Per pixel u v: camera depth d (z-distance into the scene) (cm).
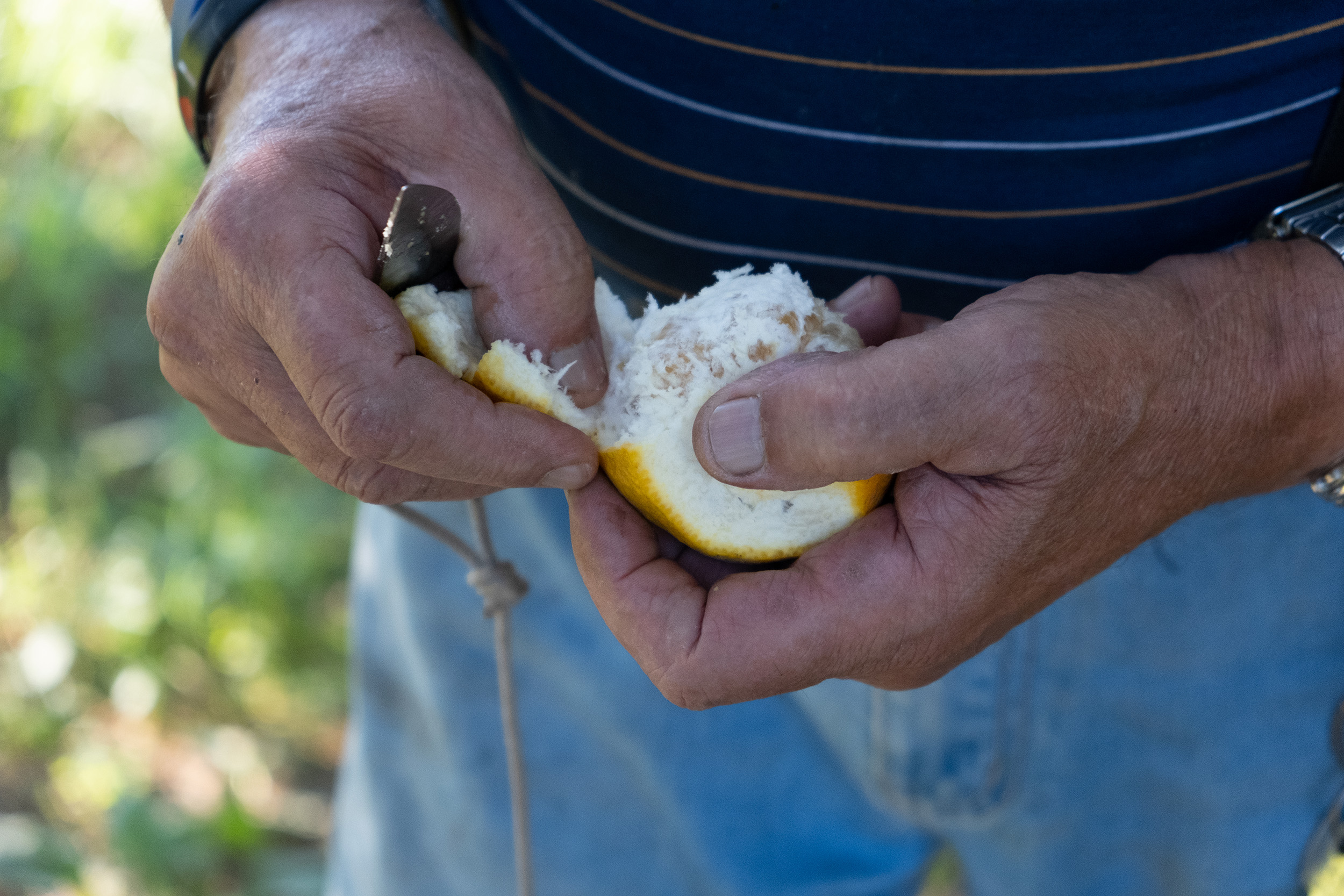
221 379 53
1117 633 65
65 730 123
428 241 51
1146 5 53
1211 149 56
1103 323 52
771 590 53
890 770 69
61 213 144
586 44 57
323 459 53
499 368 53
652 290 63
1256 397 54
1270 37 54
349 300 50
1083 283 53
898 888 74
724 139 58
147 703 125
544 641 72
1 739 121
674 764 72
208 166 58
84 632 129
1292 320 54
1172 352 53
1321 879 66
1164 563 63
